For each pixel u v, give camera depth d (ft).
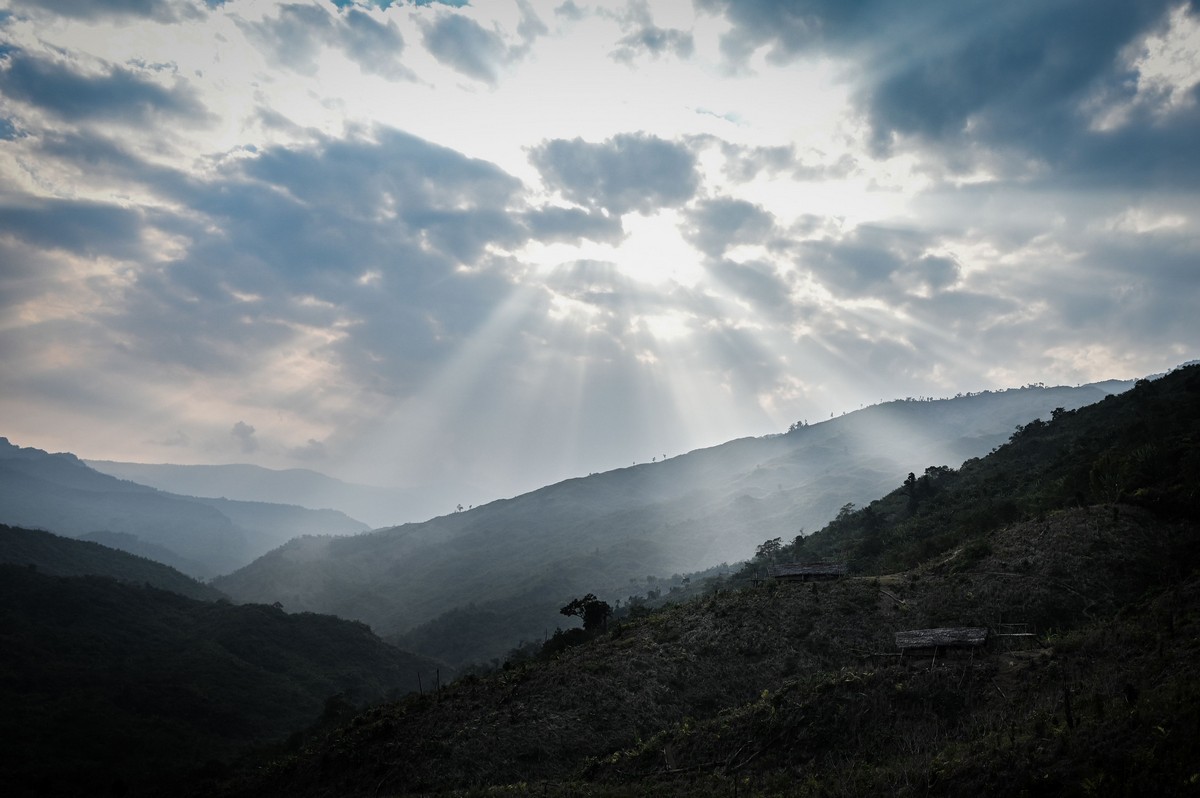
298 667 560.61
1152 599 125.80
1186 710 72.59
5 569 584.81
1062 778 71.61
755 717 119.65
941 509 302.04
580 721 153.07
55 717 359.87
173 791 255.91
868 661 148.66
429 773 146.00
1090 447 268.62
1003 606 155.33
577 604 262.06
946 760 85.15
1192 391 281.33
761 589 202.08
